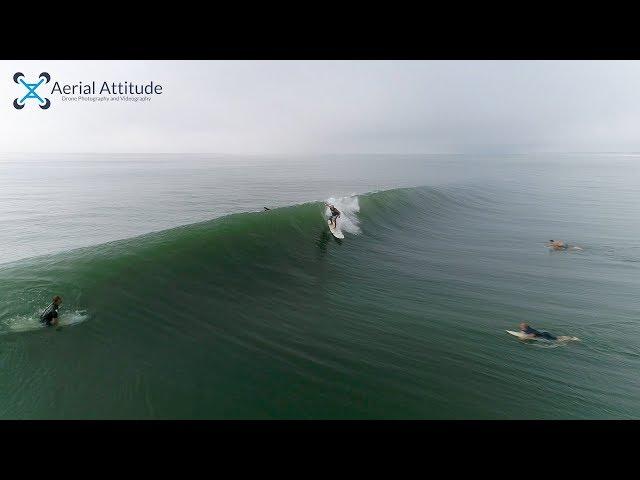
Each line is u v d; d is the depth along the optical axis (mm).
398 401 6406
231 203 33906
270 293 10586
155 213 28953
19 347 6449
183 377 6410
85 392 5820
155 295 8852
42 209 30391
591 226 23656
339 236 16844
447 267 14586
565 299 11500
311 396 6316
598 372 7676
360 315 9844
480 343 8617
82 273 8688
